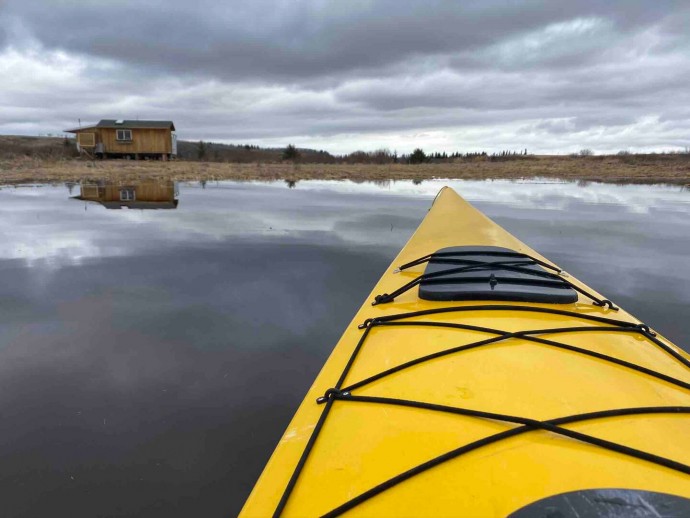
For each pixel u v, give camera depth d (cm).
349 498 144
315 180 2562
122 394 332
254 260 699
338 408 196
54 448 273
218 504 233
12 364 374
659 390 200
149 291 552
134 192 1708
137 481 248
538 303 292
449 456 153
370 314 310
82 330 439
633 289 556
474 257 369
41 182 2042
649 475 145
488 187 2188
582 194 1808
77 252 739
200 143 5453
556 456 153
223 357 391
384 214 1188
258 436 288
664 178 2922
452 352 229
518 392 192
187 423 300
